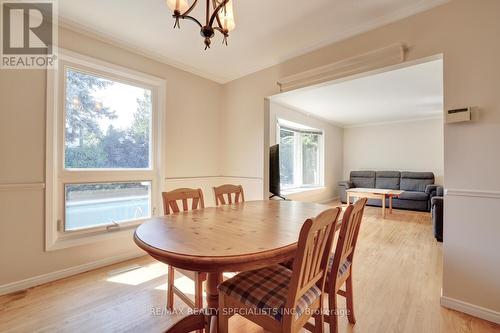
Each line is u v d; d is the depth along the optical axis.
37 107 2.06
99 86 2.49
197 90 3.32
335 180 7.07
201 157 3.38
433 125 6.00
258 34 2.38
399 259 2.69
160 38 2.48
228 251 1.00
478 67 1.68
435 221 3.33
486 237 1.66
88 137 2.41
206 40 1.37
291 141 5.69
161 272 2.33
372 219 4.66
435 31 1.86
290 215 1.67
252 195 3.25
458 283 1.75
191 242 1.10
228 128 3.57
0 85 1.88
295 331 1.00
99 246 2.43
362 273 2.35
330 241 1.18
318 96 4.31
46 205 2.10
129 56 2.64
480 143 1.67
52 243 2.13
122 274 2.28
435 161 5.97
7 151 1.92
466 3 1.73
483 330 1.55
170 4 1.30
